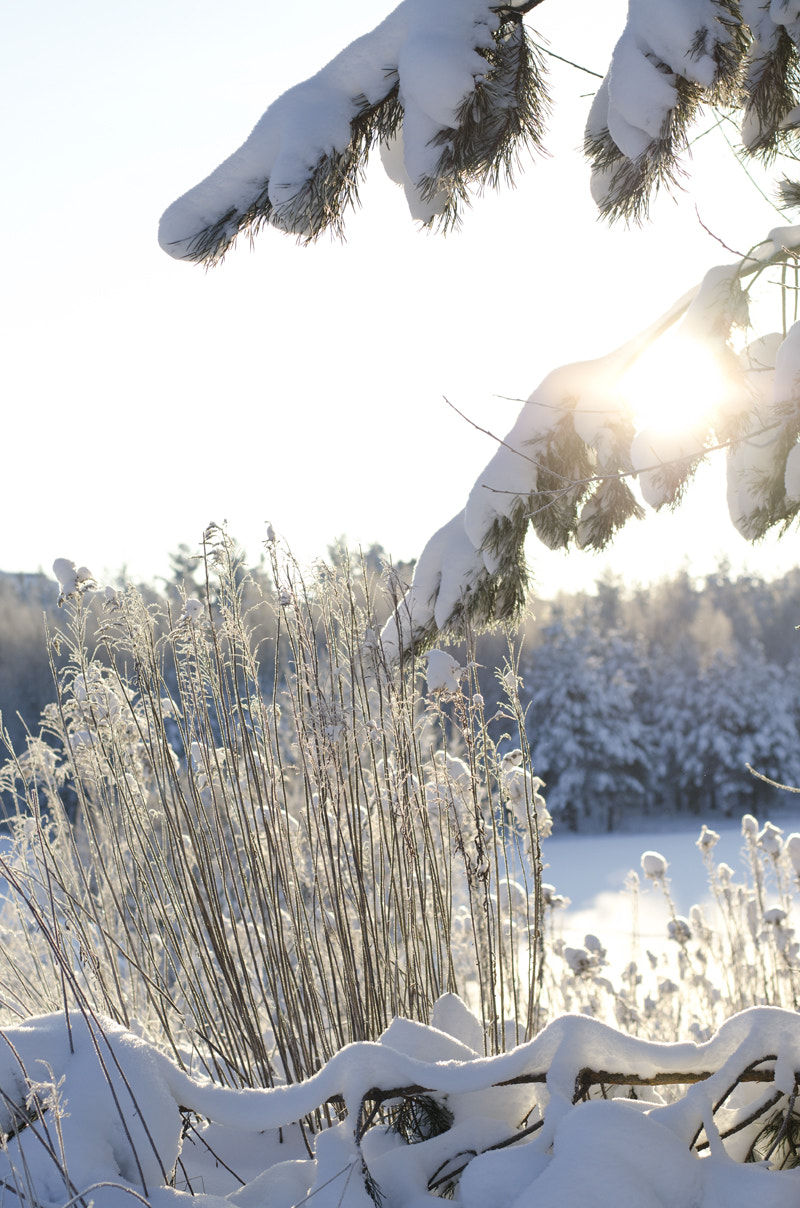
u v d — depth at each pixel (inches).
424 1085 79.7
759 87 110.9
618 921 464.1
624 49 102.5
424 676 127.3
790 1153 82.7
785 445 115.1
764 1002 197.8
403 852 117.7
